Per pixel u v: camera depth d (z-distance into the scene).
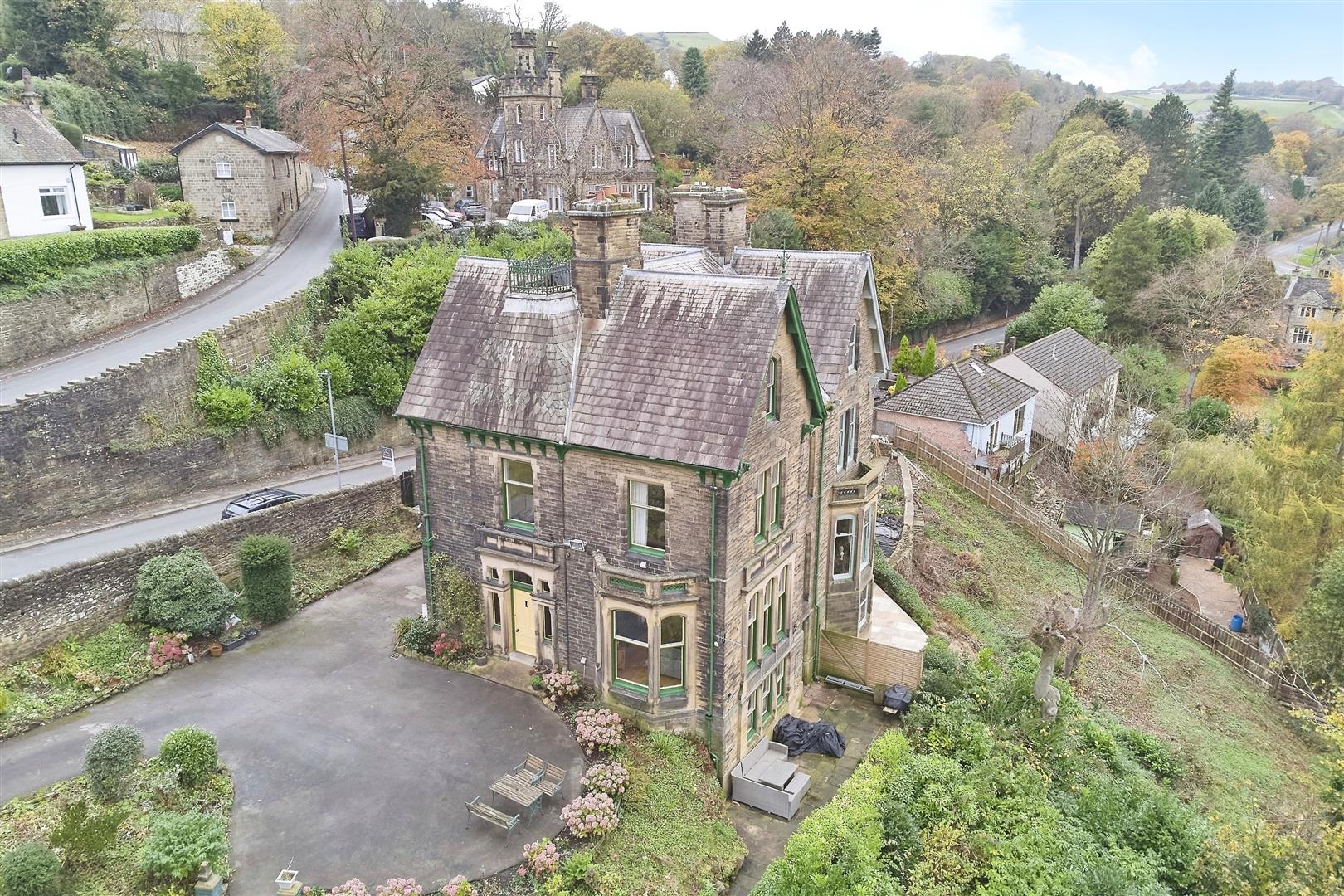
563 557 23.38
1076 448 47.66
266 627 27.28
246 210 60.44
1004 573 39.22
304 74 64.31
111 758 18.88
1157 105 111.94
